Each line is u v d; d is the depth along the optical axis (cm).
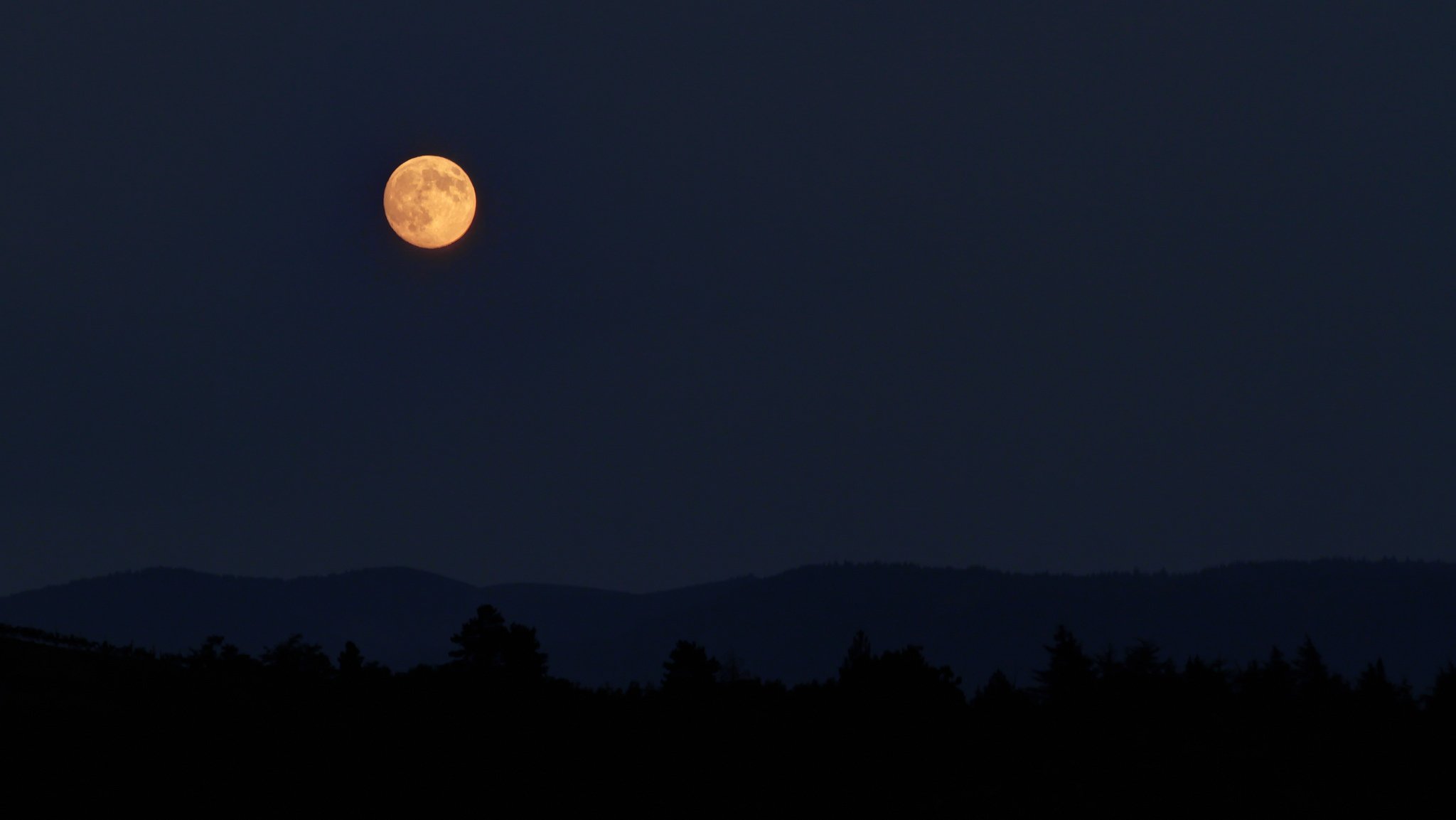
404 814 12812
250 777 12669
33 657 15425
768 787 16138
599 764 16150
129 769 12006
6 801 10712
